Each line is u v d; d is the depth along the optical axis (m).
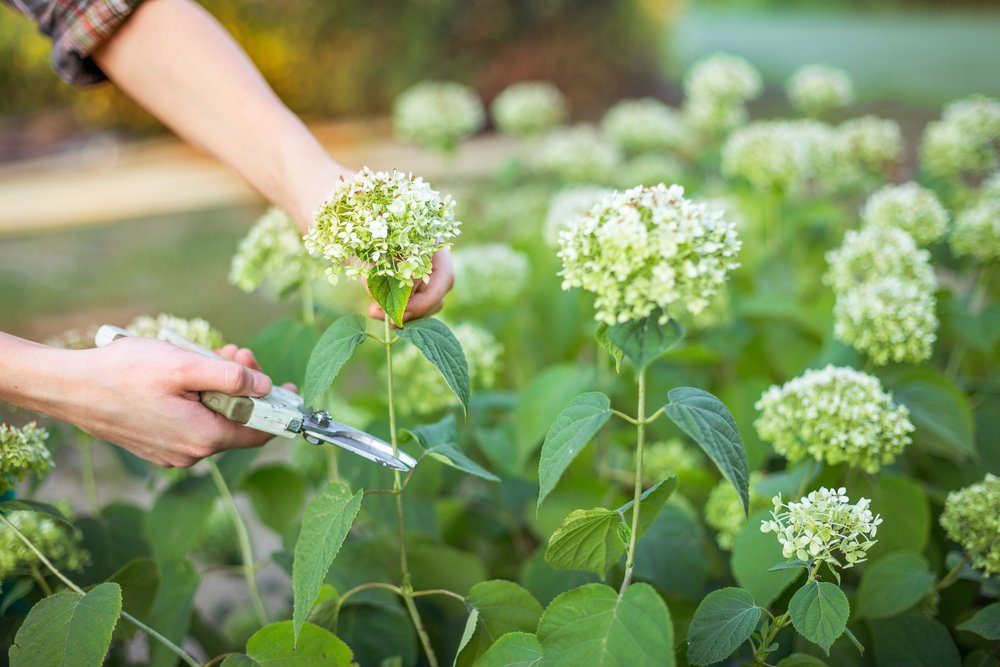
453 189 1.82
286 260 0.93
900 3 10.22
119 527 0.94
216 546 1.19
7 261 2.83
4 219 3.32
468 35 4.45
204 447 0.73
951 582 0.81
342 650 0.72
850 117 3.83
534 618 0.75
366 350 1.13
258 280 0.94
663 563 0.88
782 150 1.25
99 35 0.87
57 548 0.85
